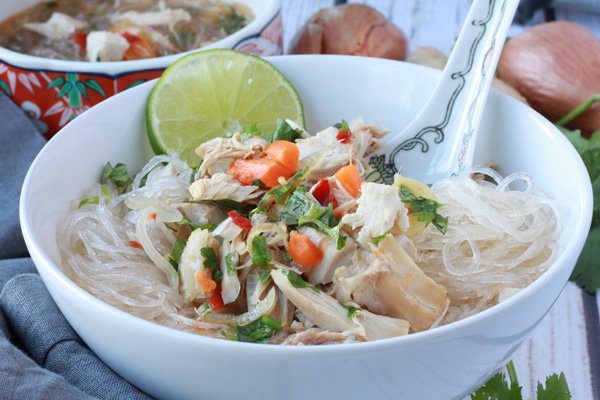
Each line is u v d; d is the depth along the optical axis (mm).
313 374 354
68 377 410
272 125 474
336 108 480
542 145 440
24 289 431
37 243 396
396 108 475
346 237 408
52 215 423
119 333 373
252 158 438
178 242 421
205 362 359
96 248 427
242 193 427
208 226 424
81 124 441
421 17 644
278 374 355
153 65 500
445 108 461
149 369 383
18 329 426
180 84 465
